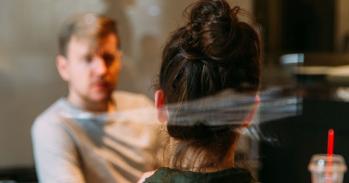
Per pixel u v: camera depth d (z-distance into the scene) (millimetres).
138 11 2322
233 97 976
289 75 2266
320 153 1511
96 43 1892
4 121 2418
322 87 1958
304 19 2645
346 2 2773
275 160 1363
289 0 2598
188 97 969
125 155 1776
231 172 946
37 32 2406
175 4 2115
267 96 1330
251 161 1044
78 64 1881
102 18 1973
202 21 959
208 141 962
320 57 2549
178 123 970
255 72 991
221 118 974
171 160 977
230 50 944
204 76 954
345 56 2564
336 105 1518
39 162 1781
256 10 2436
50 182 1730
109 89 1893
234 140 984
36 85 2430
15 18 2398
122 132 1785
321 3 2707
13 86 2422
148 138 1711
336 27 2742
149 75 2318
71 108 1855
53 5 2385
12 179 2330
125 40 2352
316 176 1330
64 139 1776
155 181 953
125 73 2334
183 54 958
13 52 2414
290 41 2617
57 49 2336
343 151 1490
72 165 1760
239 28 957
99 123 1816
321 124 1509
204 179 925
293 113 1429
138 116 1805
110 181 1790
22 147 2418
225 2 982
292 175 1456
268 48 2527
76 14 2258
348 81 2158
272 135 1188
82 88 1860
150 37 2307
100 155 1802
